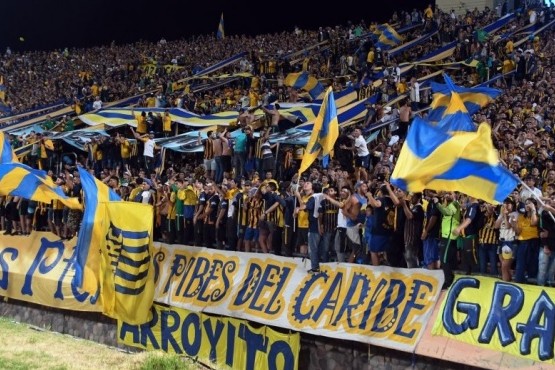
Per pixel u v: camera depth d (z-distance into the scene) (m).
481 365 12.13
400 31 42.19
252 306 15.55
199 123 29.27
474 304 12.67
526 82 27.03
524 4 41.34
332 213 15.36
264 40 48.25
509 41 33.03
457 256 14.16
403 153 12.52
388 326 13.41
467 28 38.28
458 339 12.58
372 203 14.16
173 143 26.62
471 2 45.25
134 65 48.75
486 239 13.88
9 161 21.16
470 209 13.44
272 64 39.59
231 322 15.80
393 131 22.97
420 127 12.60
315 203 15.20
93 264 17.78
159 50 52.06
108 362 15.63
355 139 20.53
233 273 16.36
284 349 14.76
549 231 12.70
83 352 16.47
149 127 29.81
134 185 20.81
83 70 50.84
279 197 16.64
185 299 16.70
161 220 19.39
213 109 33.47
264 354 15.08
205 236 18.09
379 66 35.97
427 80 30.89
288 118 26.20
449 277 13.23
